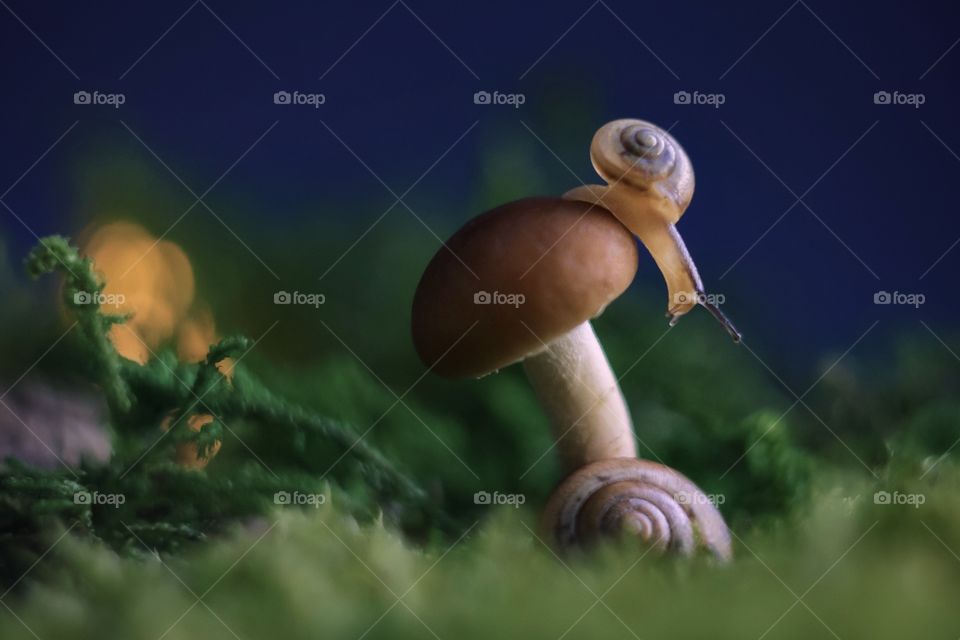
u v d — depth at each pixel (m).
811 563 0.20
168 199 0.39
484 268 0.23
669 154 0.23
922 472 0.24
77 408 0.27
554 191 0.37
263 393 0.25
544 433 0.29
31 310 0.32
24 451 0.26
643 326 0.32
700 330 0.33
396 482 0.25
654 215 0.23
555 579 0.20
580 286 0.23
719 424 0.28
